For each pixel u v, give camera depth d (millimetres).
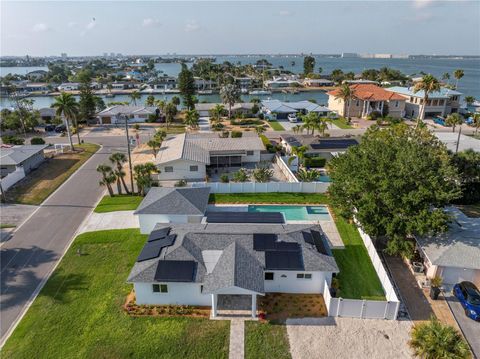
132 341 21484
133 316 23469
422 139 33875
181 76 100938
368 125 84875
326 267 24906
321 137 61969
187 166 49844
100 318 23328
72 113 63500
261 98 141375
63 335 21969
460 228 28328
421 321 23062
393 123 80750
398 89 104312
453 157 38750
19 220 37219
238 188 43844
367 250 30750
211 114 94125
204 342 21406
